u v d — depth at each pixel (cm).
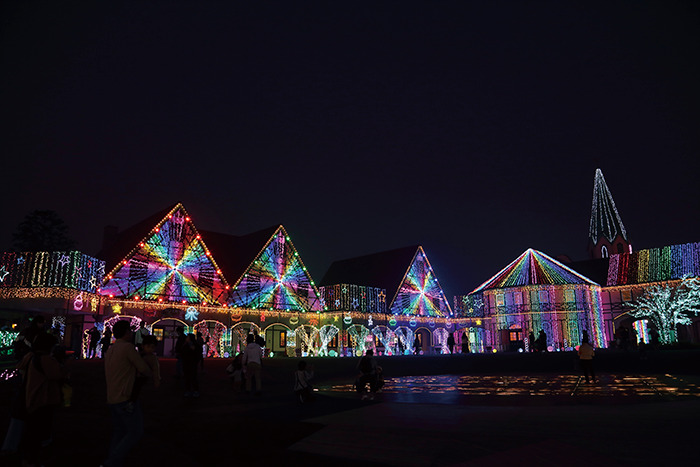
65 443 753
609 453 622
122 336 582
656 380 1627
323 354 3938
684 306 3906
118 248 3400
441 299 4844
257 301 3678
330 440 764
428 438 746
